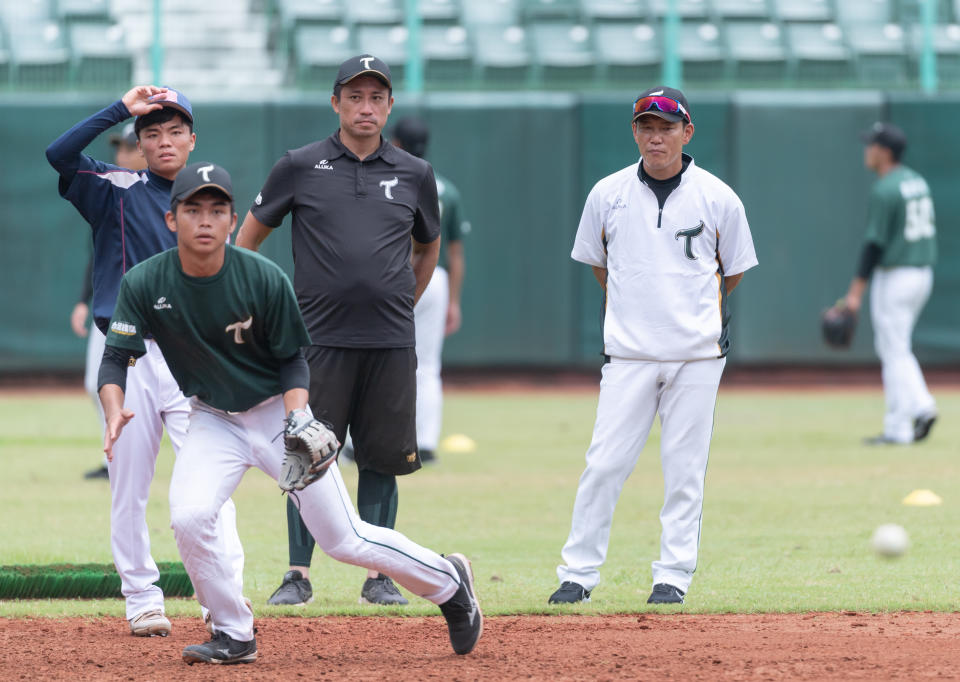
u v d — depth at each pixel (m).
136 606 18.67
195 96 60.59
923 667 16.27
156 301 16.03
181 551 16.23
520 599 21.28
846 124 62.84
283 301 16.06
